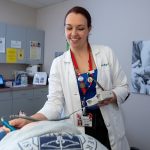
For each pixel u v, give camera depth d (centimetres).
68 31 116
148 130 280
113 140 123
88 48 134
